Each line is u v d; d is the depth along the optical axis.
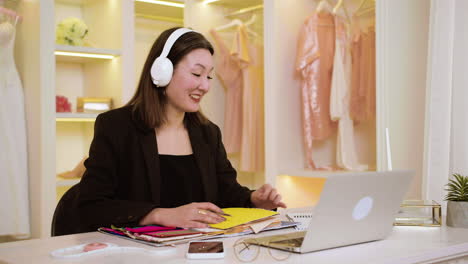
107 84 3.61
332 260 1.04
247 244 1.18
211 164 1.79
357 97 3.37
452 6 2.35
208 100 3.93
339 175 1.07
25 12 3.19
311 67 3.47
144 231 1.29
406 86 2.76
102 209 1.47
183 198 1.72
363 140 3.63
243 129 3.78
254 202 1.73
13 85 3.13
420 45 2.79
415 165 2.76
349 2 3.61
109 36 3.58
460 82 2.38
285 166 3.59
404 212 1.47
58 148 3.78
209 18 3.94
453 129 2.40
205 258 1.05
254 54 3.82
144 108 1.67
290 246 1.11
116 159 1.64
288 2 3.62
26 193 3.13
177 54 1.63
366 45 3.31
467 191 1.45
